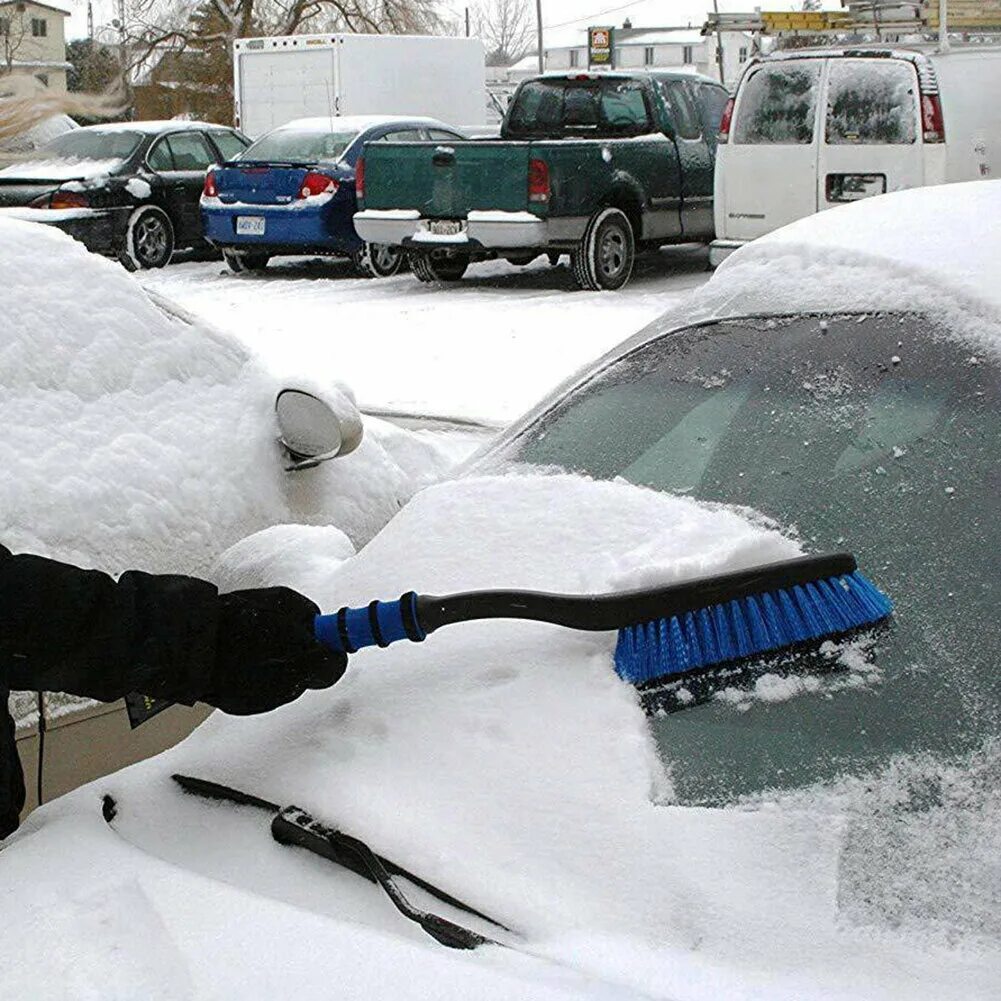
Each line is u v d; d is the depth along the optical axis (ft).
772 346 7.88
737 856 5.27
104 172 50.55
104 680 5.90
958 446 6.81
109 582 5.98
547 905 5.18
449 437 16.85
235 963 4.92
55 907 5.29
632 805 5.52
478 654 6.39
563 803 5.58
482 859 5.41
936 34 42.96
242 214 48.67
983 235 7.93
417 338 35.17
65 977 4.90
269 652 6.06
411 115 70.33
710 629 5.98
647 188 44.78
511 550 6.96
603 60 106.22
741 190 38.88
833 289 8.04
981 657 5.86
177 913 5.20
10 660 5.89
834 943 4.94
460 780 5.79
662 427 7.76
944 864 5.16
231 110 92.73
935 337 7.39
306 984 4.78
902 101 36.47
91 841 5.81
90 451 10.15
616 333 35.06
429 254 45.21
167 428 10.71
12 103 6.32
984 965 4.81
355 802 5.76
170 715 9.89
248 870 5.71
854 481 6.87
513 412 26.50
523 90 48.01
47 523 9.61
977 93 37.19
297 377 11.02
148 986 4.84
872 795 5.44
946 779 5.45
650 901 5.17
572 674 6.13
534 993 4.65
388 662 6.55
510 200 42.45
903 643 6.00
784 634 5.98
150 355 11.00
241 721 6.66
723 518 6.83
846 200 37.42
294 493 11.34
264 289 46.11
